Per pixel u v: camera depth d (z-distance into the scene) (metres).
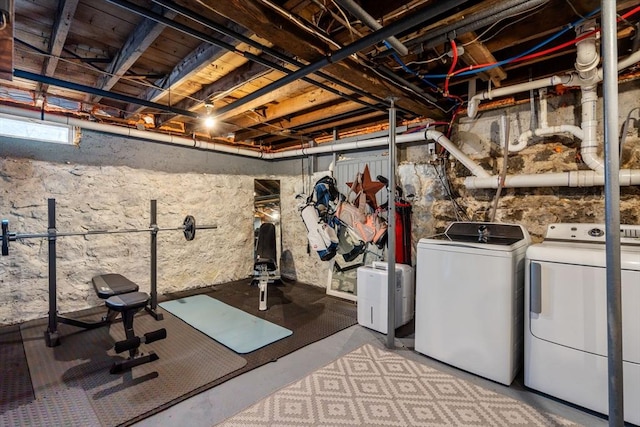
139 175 4.01
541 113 2.61
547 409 1.91
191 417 1.82
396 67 2.46
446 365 2.42
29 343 2.75
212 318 3.36
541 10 1.90
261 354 2.57
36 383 2.14
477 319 2.26
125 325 2.44
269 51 1.97
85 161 3.60
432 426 1.76
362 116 3.65
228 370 2.32
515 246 2.22
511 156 2.86
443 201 3.33
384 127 3.96
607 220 1.35
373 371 2.33
